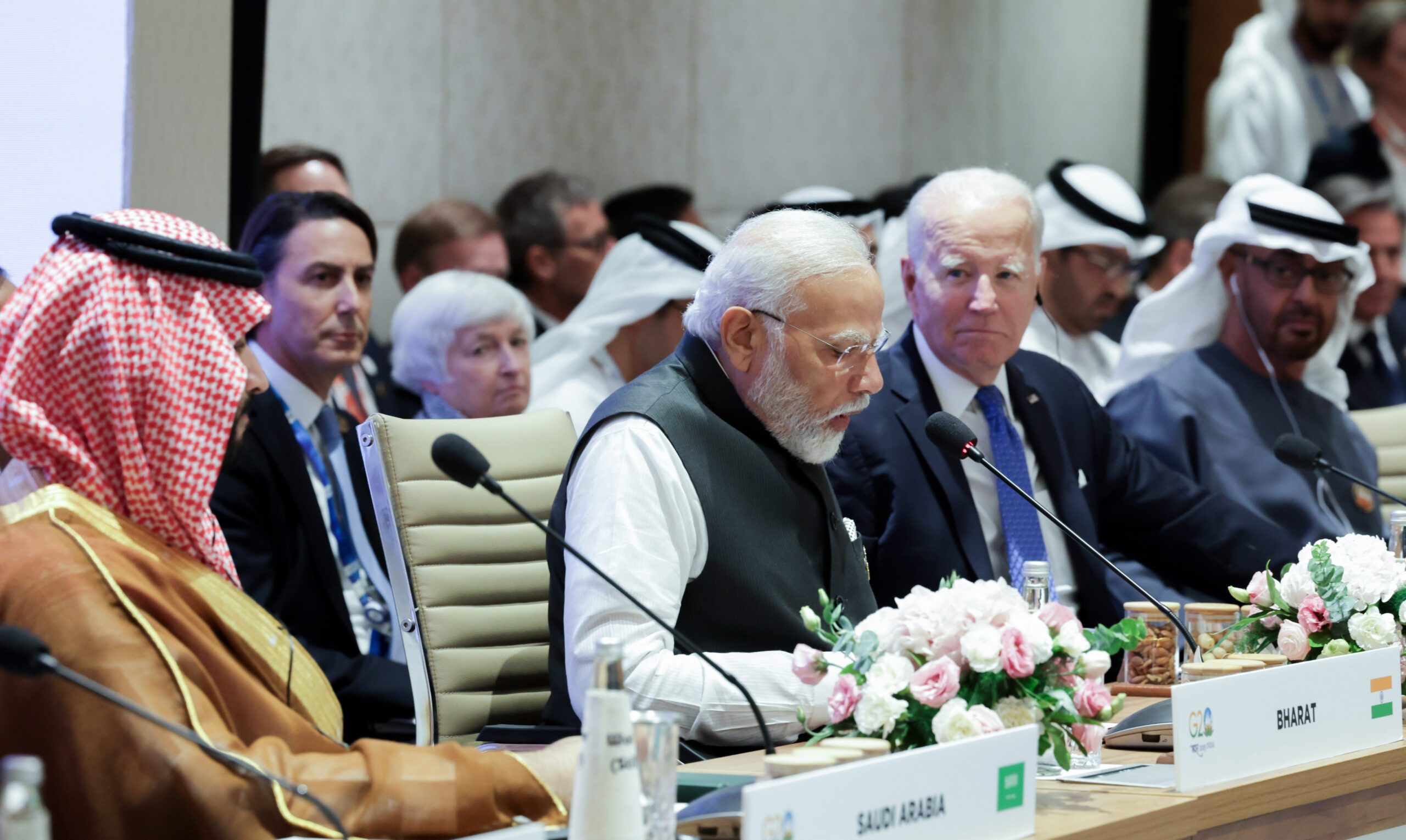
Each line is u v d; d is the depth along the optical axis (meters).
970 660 5.39
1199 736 5.88
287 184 14.46
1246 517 11.21
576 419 13.80
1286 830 6.17
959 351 9.84
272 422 10.17
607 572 7.16
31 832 3.47
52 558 5.35
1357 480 8.75
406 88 18.53
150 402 5.79
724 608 7.53
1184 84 21.77
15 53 9.37
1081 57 22.69
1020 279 9.85
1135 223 15.10
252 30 12.88
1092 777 6.13
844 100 22.55
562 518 7.75
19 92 9.38
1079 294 15.12
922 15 23.09
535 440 9.08
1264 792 6.01
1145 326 13.53
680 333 14.04
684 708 6.97
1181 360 13.19
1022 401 10.41
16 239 9.36
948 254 9.78
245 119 12.92
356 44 18.03
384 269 18.41
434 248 15.58
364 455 8.53
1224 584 11.15
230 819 4.95
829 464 9.53
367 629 10.91
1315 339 12.92
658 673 6.98
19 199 9.38
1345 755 6.52
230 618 5.88
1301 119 20.45
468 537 8.58
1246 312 13.02
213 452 5.90
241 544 9.83
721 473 7.58
